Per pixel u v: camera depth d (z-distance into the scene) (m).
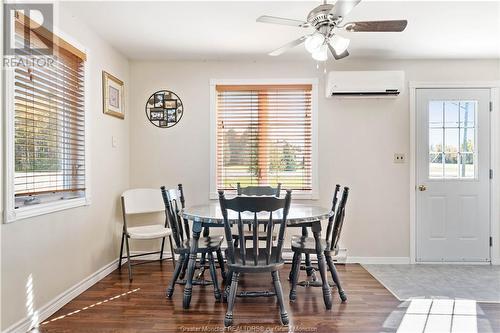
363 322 2.20
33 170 2.21
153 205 3.61
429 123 3.67
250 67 3.74
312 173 3.70
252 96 3.77
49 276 2.31
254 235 2.13
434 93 3.66
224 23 2.77
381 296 2.66
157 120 3.76
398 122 3.68
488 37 3.05
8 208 1.92
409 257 3.67
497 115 3.63
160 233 3.18
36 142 2.23
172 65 3.75
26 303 2.08
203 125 3.76
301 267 2.89
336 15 2.01
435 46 3.28
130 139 3.76
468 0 2.38
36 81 2.20
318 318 2.26
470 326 2.15
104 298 2.61
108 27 2.85
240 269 2.15
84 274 2.79
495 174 3.63
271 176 3.76
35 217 2.17
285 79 3.72
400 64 3.68
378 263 3.65
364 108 3.69
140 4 2.44
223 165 3.78
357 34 2.98
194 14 2.60
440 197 3.67
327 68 3.71
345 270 3.38
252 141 3.77
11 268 1.96
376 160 3.69
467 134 3.66
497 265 3.59
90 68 2.87
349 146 3.70
